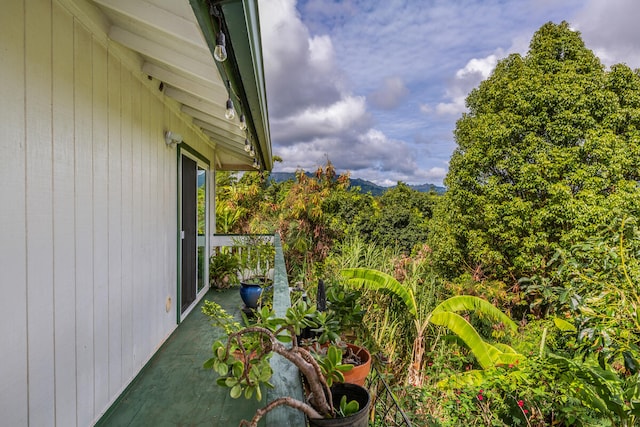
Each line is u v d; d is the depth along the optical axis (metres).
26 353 1.65
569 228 10.55
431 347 5.53
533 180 10.91
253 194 13.41
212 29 1.32
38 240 1.74
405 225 16.95
